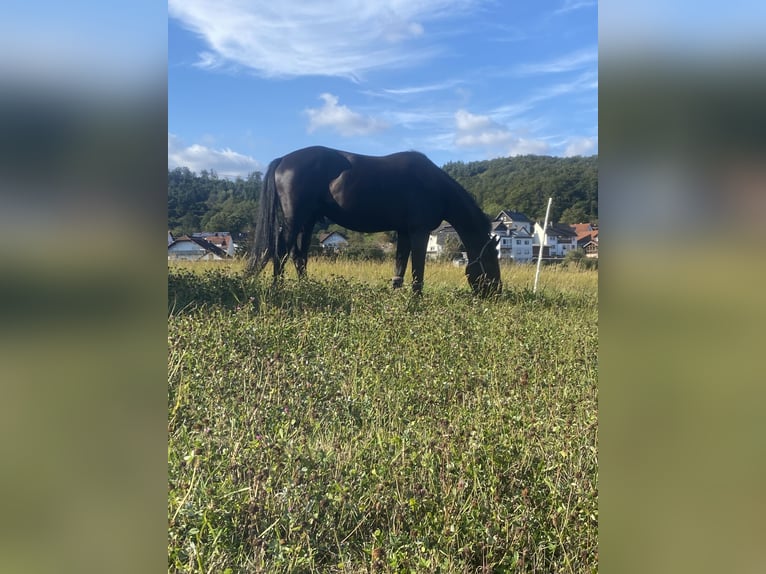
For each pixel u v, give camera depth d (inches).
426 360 136.8
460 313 191.0
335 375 122.6
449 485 78.9
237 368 118.9
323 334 151.3
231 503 71.2
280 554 63.6
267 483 74.5
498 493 78.6
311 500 73.3
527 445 89.4
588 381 123.0
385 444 90.4
